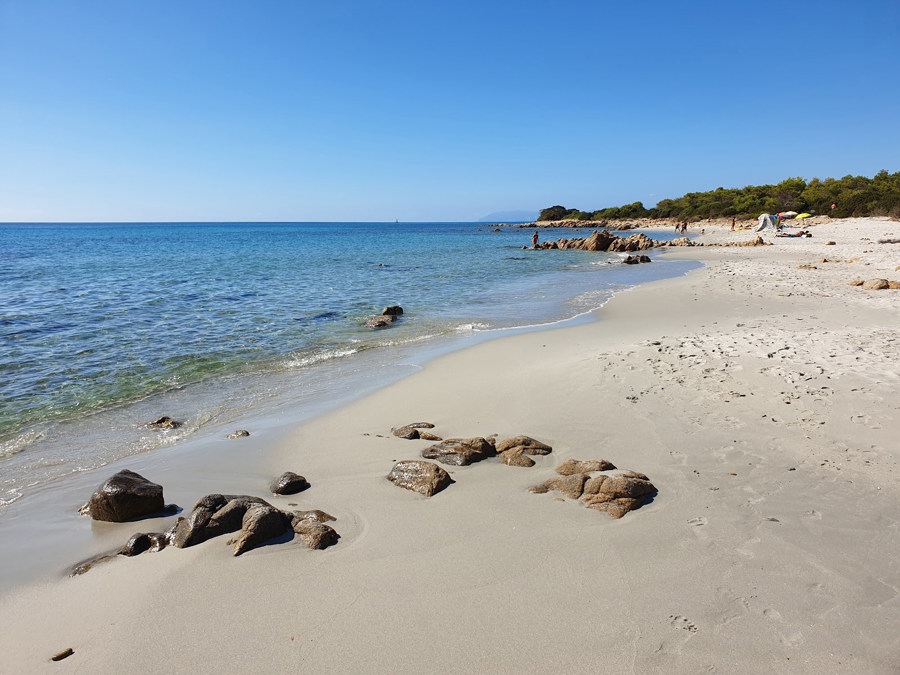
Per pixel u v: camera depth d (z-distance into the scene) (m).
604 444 6.82
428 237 93.44
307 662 3.51
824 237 46.25
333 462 6.71
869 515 5.00
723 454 6.36
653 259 37.09
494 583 4.26
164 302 19.72
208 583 4.37
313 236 102.31
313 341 13.84
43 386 10.05
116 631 3.87
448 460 6.53
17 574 4.63
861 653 3.44
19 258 43.22
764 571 4.28
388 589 4.22
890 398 7.51
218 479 6.37
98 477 6.54
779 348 10.27
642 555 4.55
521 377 9.83
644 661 3.44
